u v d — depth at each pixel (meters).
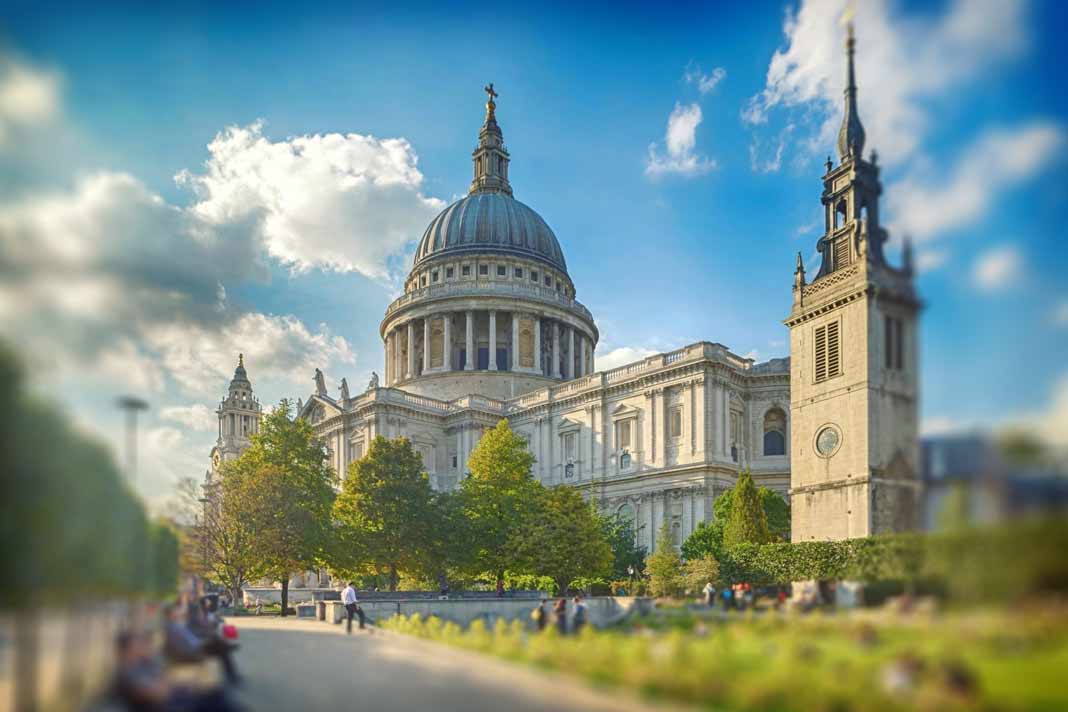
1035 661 17.94
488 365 147.38
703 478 99.62
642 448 108.38
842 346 57.69
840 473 57.12
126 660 22.59
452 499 85.50
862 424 54.69
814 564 55.72
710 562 65.88
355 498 79.88
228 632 42.41
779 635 27.48
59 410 19.92
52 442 19.31
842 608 35.62
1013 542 19.11
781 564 59.44
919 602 23.53
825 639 25.89
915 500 26.62
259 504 76.00
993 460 20.17
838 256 60.03
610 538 92.38
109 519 23.12
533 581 89.81
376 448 81.94
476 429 126.50
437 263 158.50
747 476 75.69
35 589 18.75
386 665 31.80
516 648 30.64
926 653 19.77
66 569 19.94
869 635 22.94
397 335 157.38
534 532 76.50
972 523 20.25
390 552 77.94
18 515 18.38
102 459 22.48
